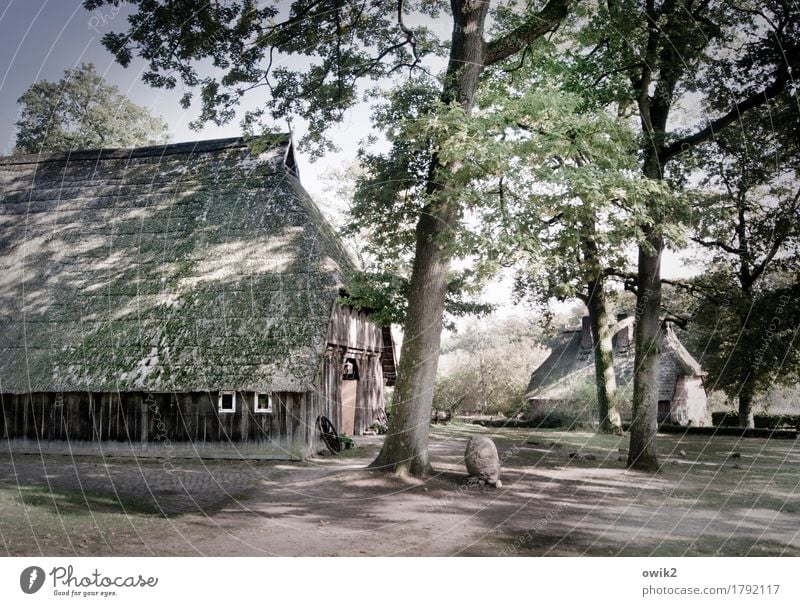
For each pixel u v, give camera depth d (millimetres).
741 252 18906
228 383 16609
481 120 10711
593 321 26234
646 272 15609
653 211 13500
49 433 18266
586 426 30859
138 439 17750
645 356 15492
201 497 11203
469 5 13109
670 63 14883
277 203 20562
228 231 20125
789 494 12086
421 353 12969
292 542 8203
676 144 15219
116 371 17578
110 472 14344
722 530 9094
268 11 14031
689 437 26344
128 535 8219
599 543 8320
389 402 33719
